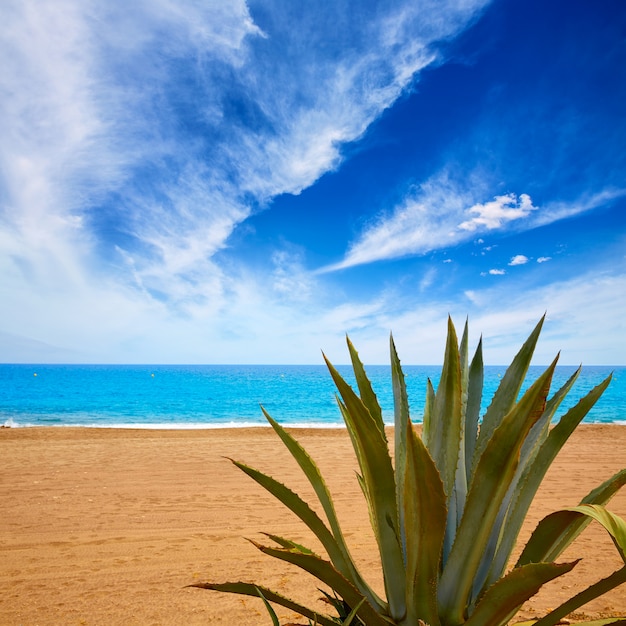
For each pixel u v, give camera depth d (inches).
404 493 64.2
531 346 74.4
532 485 72.7
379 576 171.5
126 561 193.0
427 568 62.3
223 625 129.8
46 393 2172.7
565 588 156.9
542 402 59.2
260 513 274.4
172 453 492.4
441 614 65.3
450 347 73.9
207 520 260.1
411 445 57.8
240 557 197.8
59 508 285.4
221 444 558.9
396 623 68.6
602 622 72.2
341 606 81.7
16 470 402.9
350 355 81.3
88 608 143.4
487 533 63.6
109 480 364.8
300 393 2255.2
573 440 607.8
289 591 156.5
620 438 627.2
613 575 57.8
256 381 3602.4
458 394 73.3
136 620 133.9
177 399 1883.6
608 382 70.1
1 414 1290.6
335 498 312.5
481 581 70.4
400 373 82.3
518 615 135.0
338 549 73.3
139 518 263.6
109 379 3843.5
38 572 180.1
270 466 426.0
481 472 62.6
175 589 159.2
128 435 637.9
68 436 617.6
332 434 671.8
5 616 138.0
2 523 254.2
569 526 66.8
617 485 67.1
